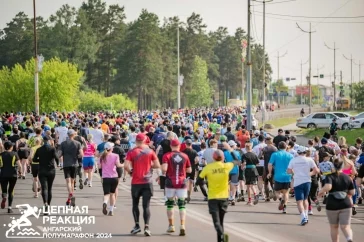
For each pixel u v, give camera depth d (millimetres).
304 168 34562
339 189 25656
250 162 41906
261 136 44625
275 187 38344
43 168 35688
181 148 42219
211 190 27266
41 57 115062
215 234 30688
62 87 164500
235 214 37938
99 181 53844
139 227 30500
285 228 33250
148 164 30156
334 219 25750
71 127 58844
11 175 36344
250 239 29812
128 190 48656
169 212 30812
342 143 44375
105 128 66500
